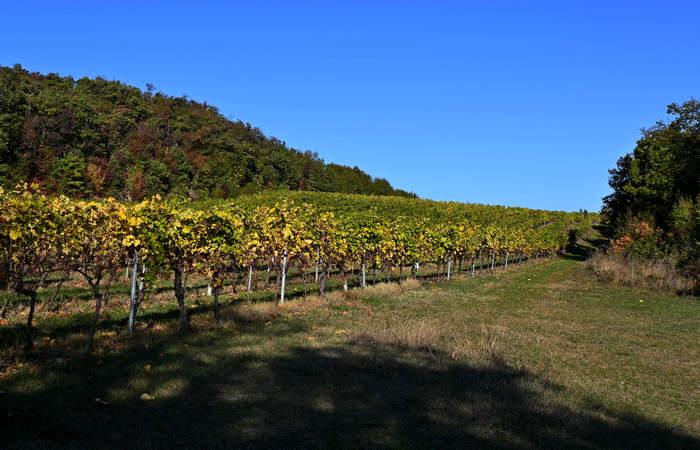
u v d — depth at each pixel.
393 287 16.53
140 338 7.84
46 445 3.91
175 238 8.64
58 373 5.79
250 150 139.12
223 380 5.93
